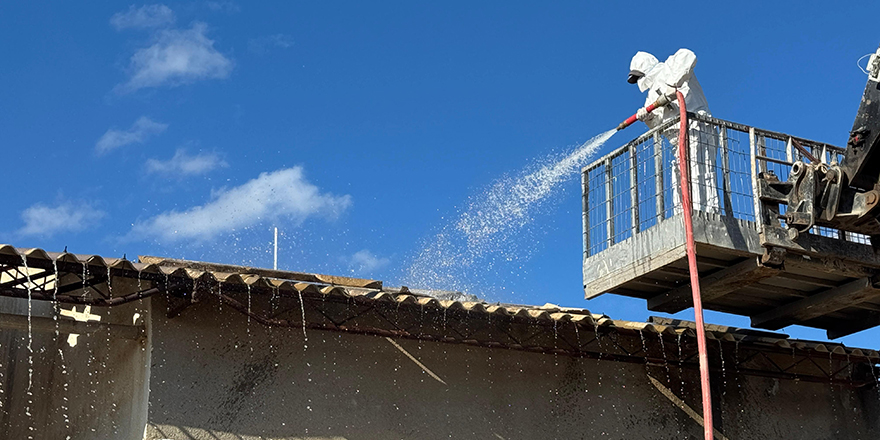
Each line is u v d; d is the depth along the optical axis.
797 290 14.54
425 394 13.01
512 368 13.77
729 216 13.06
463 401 13.21
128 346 12.30
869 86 11.63
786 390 15.74
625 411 14.33
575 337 14.20
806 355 15.34
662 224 13.23
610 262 14.08
